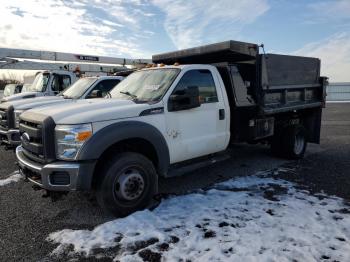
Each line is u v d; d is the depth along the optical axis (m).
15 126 7.19
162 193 4.77
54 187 3.66
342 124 13.75
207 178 5.68
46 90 10.63
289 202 4.30
